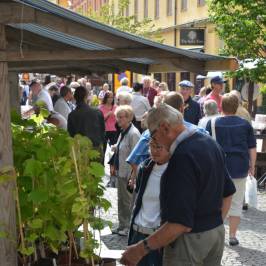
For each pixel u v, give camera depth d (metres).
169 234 3.86
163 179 3.96
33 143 4.85
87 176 4.69
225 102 8.23
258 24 15.59
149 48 5.07
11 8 4.46
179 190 3.86
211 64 5.38
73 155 4.66
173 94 6.63
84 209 4.55
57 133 5.00
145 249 3.98
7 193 4.46
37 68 7.03
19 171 4.78
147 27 40.47
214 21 16.14
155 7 41.22
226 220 9.77
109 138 15.05
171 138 4.00
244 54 15.77
